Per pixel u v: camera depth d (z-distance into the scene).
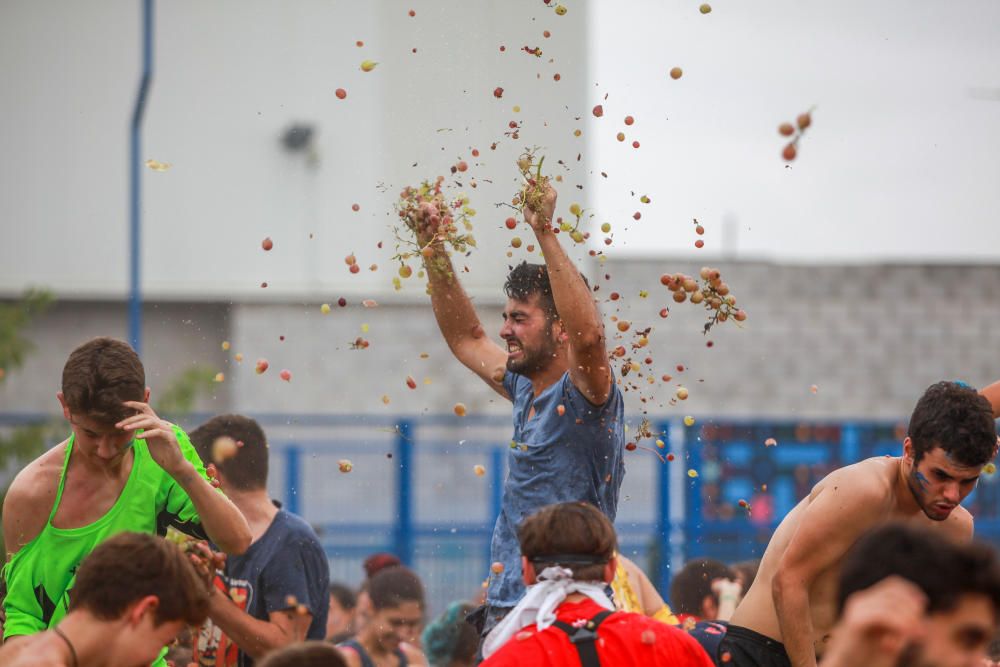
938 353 20.45
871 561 3.49
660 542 15.91
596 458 6.30
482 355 7.16
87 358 5.96
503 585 6.36
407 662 8.95
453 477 17.06
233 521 6.08
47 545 6.26
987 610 3.40
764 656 6.37
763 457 16.17
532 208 6.16
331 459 16.89
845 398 20.19
